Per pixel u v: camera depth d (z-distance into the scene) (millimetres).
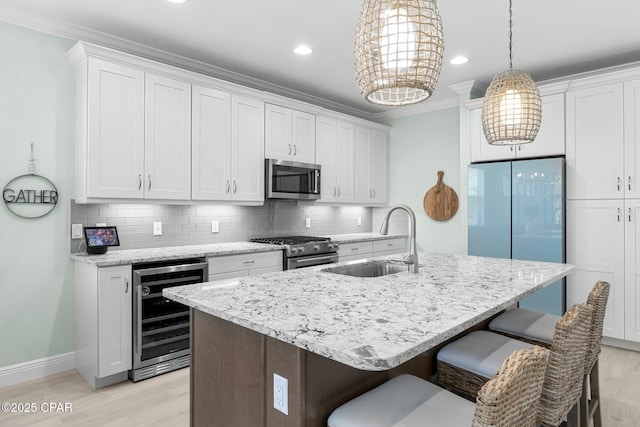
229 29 2996
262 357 1309
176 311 2930
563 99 3629
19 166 2736
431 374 1789
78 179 2904
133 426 2170
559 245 3518
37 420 2225
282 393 1229
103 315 2590
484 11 2711
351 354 958
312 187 4281
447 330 1146
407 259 2119
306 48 3340
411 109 5094
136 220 3299
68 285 2943
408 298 1525
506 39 3152
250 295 1574
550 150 3688
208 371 1556
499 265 2383
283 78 4098
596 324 1709
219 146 3512
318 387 1225
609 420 2213
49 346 2865
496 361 1508
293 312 1323
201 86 3387
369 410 1139
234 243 3887
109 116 2850
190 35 3094
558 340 1301
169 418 2254
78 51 2771
